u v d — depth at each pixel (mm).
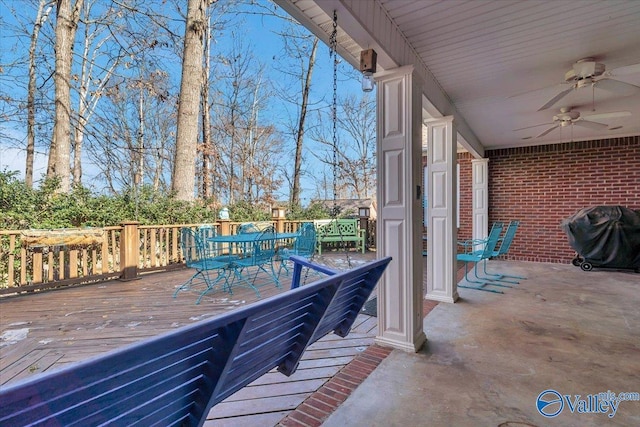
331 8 1815
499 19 2295
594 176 6355
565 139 6516
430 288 3994
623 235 5449
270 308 1043
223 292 4266
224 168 13172
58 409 677
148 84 8234
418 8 2162
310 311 1395
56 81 7031
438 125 3918
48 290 4281
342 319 1928
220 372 984
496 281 4977
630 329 2953
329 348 2602
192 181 7238
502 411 1780
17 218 4609
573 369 2230
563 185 6629
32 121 8648
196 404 1062
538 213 6848
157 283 4730
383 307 2660
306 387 2039
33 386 596
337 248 8641
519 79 3410
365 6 1993
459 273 5652
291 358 1522
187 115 7184
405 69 2492
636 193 6016
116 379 750
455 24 2361
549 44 2664
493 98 4020
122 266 4910
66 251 4637
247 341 1106
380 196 2676
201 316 3305
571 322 3145
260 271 5633
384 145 2652
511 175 7102
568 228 5887
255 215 8398
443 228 3918
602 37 2564
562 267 6129
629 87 3035
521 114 4711
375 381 2102
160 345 766
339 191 15477
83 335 2791
